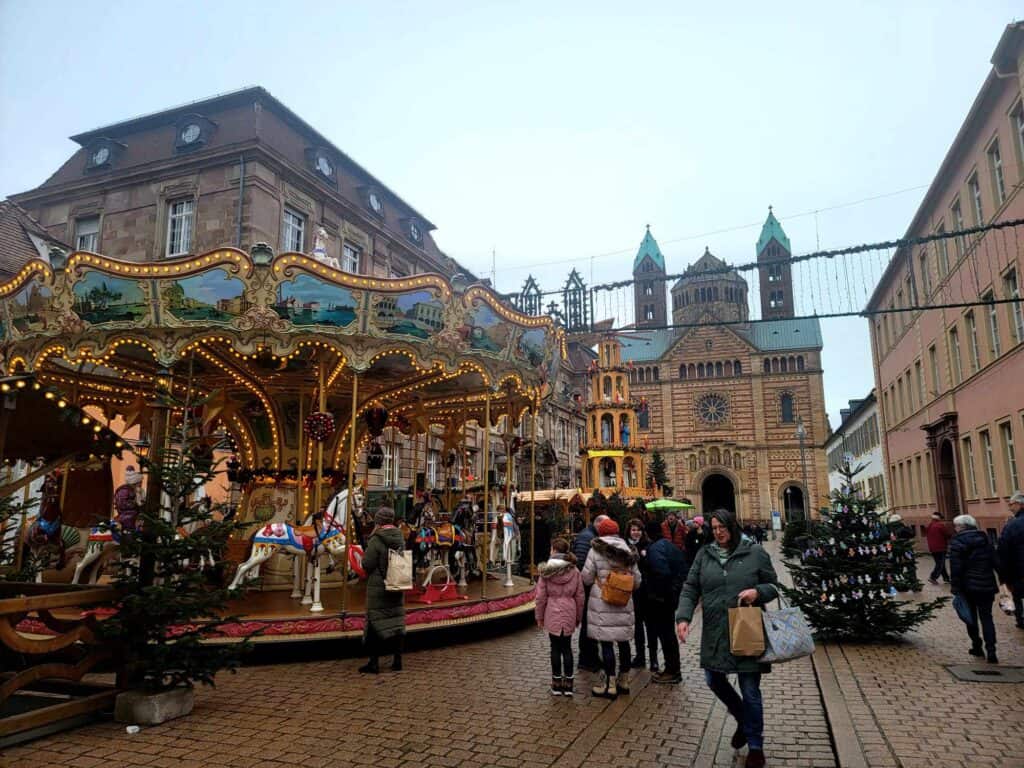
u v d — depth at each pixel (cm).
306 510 1479
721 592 604
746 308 8394
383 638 934
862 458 5691
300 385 1498
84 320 1143
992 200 2492
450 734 668
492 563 2008
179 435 797
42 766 587
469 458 3412
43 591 799
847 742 623
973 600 979
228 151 2452
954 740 629
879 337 4631
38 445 834
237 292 1125
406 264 3262
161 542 749
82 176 2684
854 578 1121
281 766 585
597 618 810
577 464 5559
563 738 657
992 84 2373
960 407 2920
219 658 760
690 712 748
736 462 7731
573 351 5791
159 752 620
